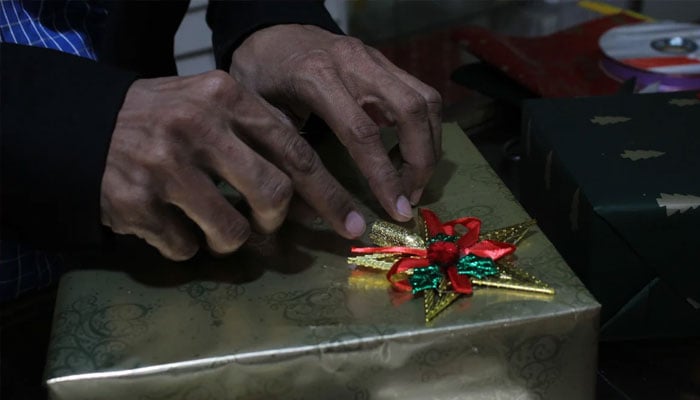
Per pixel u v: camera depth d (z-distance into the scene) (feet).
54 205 2.13
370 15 4.51
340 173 2.58
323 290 2.20
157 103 2.12
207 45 4.22
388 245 2.32
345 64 2.38
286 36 2.53
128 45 2.83
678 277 2.29
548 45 3.35
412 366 2.09
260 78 2.51
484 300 2.13
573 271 2.29
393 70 2.43
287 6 2.67
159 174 2.09
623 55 3.18
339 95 2.33
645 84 3.09
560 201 2.45
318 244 2.34
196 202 2.11
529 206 2.72
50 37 2.60
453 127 2.76
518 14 4.27
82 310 2.19
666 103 2.67
